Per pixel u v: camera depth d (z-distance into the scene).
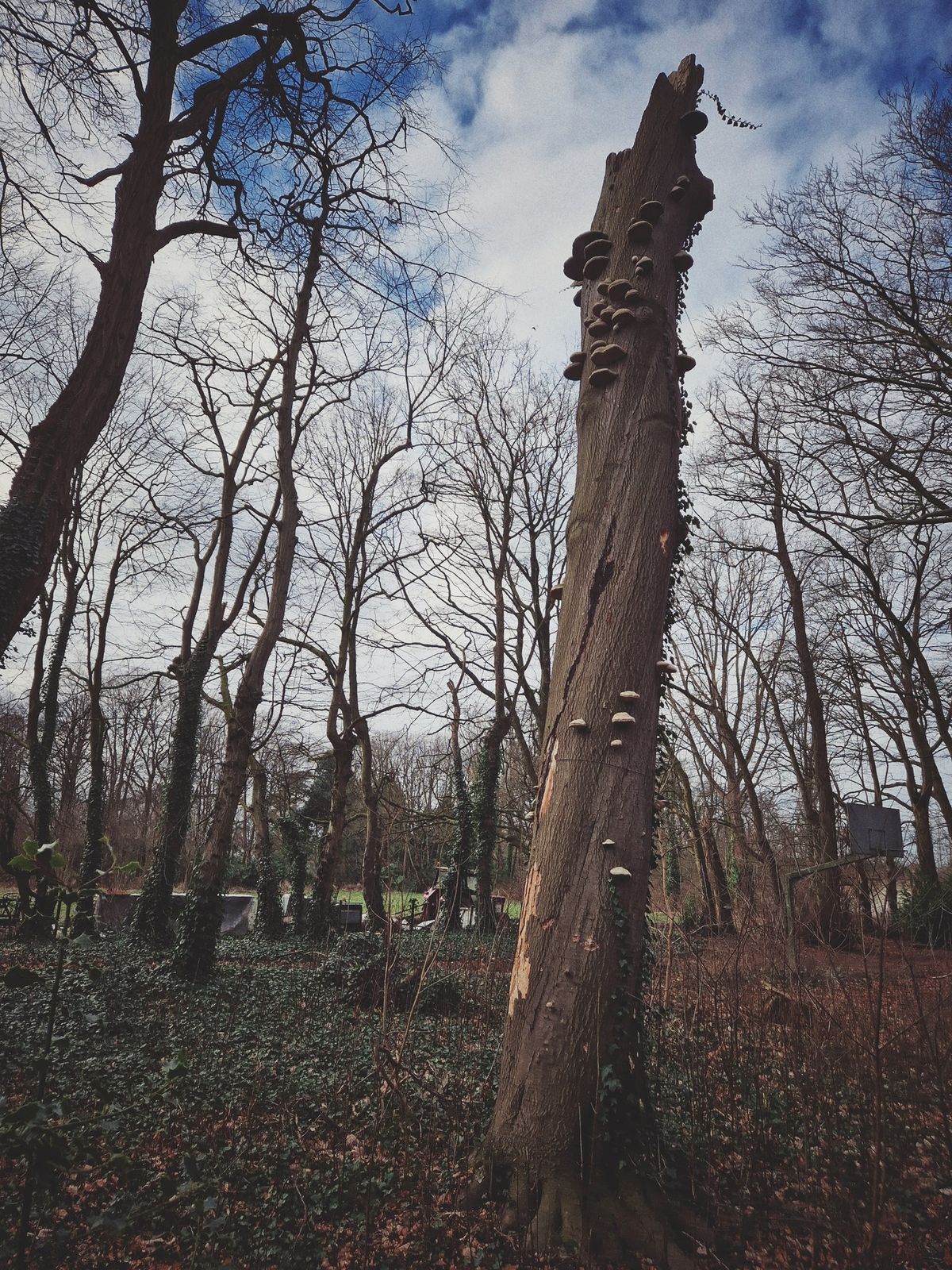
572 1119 4.30
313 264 11.34
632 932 4.74
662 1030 6.03
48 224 8.40
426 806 22.62
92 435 6.93
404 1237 4.21
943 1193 4.52
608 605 5.37
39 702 20.56
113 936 17.44
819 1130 5.30
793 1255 3.99
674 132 6.54
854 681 27.69
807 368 16.73
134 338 7.26
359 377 19.08
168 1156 5.11
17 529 6.32
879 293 15.13
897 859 8.11
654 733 5.24
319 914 20.38
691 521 6.01
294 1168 4.95
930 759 23.67
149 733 35.19
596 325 6.08
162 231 7.80
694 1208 4.31
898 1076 5.41
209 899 13.14
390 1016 8.77
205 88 8.33
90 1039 7.87
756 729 29.45
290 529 15.39
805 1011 6.29
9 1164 4.67
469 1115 5.57
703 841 21.02
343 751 21.58
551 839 4.93
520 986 4.71
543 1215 4.02
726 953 7.45
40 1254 2.46
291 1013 9.93
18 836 19.59
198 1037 8.52
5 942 13.83
